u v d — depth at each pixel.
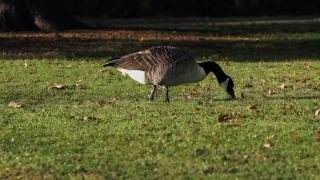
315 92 16.34
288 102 14.14
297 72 20.55
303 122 11.99
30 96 15.79
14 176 9.23
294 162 9.55
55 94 16.19
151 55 13.82
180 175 9.02
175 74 13.76
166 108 13.45
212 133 11.12
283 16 60.09
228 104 14.03
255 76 19.61
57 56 24.44
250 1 62.00
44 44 28.12
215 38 33.06
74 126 11.91
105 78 19.00
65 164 9.62
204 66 14.80
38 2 33.66
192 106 13.73
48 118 12.68
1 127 11.94
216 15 60.62
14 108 13.92
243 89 17.05
